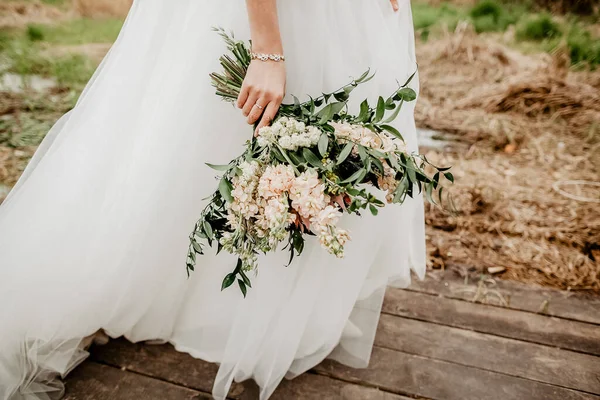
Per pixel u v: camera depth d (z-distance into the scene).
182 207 1.40
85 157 1.40
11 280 1.37
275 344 1.41
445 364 1.62
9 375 1.36
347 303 1.45
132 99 1.38
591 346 1.71
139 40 1.37
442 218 2.43
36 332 1.38
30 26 4.94
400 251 1.58
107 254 1.41
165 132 1.33
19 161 2.67
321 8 1.28
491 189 2.67
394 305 1.87
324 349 1.51
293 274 1.38
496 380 1.57
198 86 1.31
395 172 1.13
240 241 1.09
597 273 2.07
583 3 5.42
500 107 3.67
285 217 1.01
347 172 1.11
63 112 3.27
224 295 1.52
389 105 1.15
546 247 2.23
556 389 1.54
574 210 2.50
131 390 1.48
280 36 1.23
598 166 2.91
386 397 1.49
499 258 2.16
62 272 1.40
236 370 1.41
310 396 1.48
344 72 1.34
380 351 1.66
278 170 1.05
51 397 1.43
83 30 5.19
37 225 1.41
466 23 4.79
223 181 1.08
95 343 1.61
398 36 1.44
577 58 4.39
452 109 3.69
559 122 3.44
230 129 1.37
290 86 1.33
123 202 1.38
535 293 1.96
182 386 1.50
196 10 1.31
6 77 3.82
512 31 5.12
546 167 2.92
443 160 2.99
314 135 1.06
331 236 1.01
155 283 1.47
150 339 1.62
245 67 1.22
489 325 1.79
